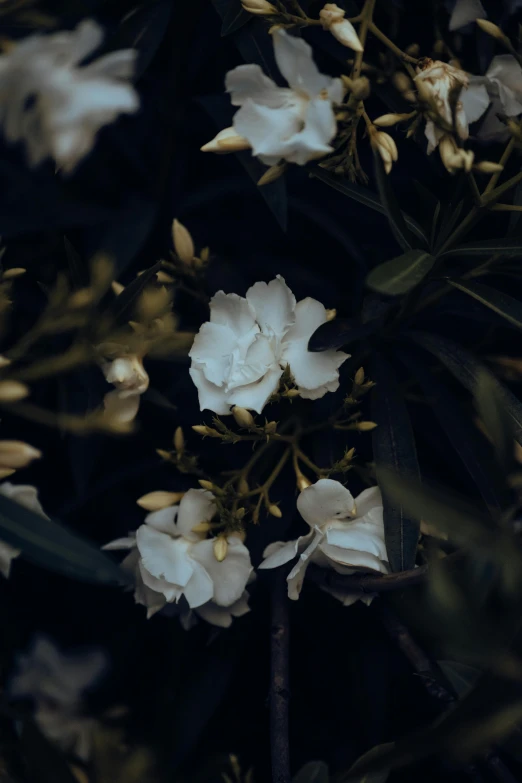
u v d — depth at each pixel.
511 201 0.67
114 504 0.73
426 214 0.68
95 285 0.63
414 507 0.58
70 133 0.60
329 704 0.73
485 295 0.64
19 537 0.59
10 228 0.71
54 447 0.73
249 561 0.65
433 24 0.70
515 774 0.73
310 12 0.68
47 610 0.73
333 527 0.64
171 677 0.71
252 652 0.73
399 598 0.65
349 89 0.62
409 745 0.56
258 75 0.61
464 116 0.63
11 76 0.58
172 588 0.65
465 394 0.71
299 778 0.64
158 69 0.72
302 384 0.65
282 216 0.66
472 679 0.65
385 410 0.66
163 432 0.72
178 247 0.68
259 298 0.65
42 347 0.66
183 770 0.72
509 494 0.64
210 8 0.70
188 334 0.66
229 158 0.74
